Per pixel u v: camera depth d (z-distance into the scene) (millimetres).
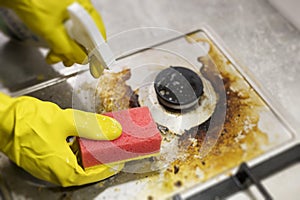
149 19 766
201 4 781
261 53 712
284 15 752
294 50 716
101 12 773
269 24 747
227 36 734
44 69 692
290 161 601
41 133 574
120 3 786
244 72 683
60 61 639
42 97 664
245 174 581
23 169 604
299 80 684
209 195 576
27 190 591
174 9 777
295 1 719
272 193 582
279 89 673
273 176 592
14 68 694
